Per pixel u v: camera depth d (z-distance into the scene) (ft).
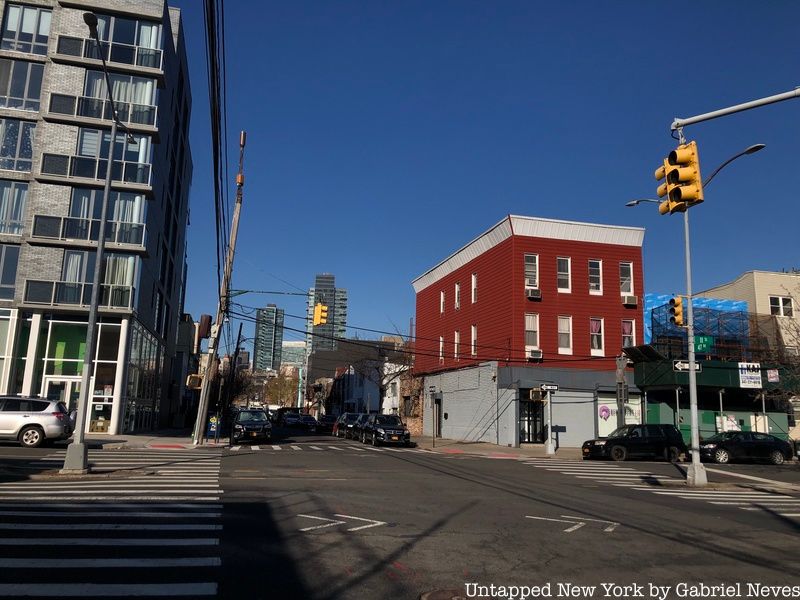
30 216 95.50
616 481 60.29
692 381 60.95
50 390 94.84
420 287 158.92
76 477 47.34
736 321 117.70
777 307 128.26
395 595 19.83
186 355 204.74
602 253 116.78
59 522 29.40
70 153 97.81
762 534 33.40
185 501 37.01
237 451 79.66
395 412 184.55
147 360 117.50
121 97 101.65
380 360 189.67
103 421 95.66
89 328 51.57
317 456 75.66
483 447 106.22
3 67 98.43
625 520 36.11
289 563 23.31
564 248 114.93
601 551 27.32
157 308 124.36
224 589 19.81
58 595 18.60
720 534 32.86
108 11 102.12
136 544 25.43
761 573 24.39
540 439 109.50
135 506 34.63
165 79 106.73
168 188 124.47
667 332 112.16
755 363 108.58
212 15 32.07
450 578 22.06
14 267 95.35
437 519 33.96
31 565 21.74
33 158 97.09
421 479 53.93
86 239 97.09
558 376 110.32
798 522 38.37
